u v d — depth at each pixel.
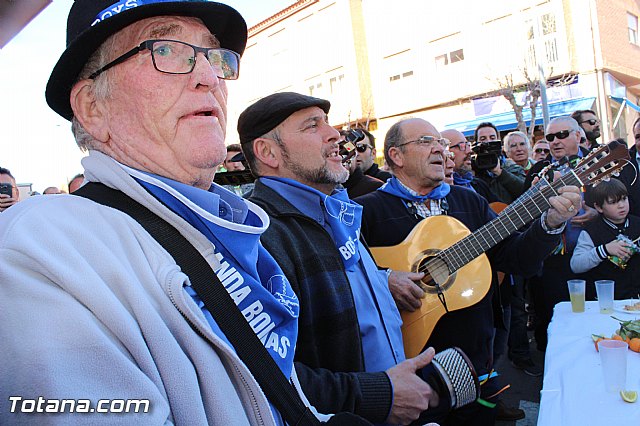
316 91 18.44
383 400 1.23
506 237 2.15
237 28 1.01
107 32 0.80
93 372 0.53
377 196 2.32
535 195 2.08
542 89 10.66
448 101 14.95
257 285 0.84
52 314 0.54
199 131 0.83
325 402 1.15
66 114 0.91
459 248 2.05
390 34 16.16
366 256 1.74
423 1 15.20
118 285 0.62
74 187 4.91
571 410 1.46
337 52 17.47
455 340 2.02
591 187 3.07
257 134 1.74
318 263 1.41
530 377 3.64
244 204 0.98
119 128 0.83
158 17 0.85
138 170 0.83
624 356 1.51
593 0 12.19
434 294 1.97
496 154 4.39
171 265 0.69
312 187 1.74
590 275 3.09
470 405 2.03
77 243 0.63
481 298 2.01
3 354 0.52
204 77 0.84
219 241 0.81
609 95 12.64
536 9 12.96
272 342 0.86
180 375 0.61
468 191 2.50
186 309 0.66
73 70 0.83
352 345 1.40
